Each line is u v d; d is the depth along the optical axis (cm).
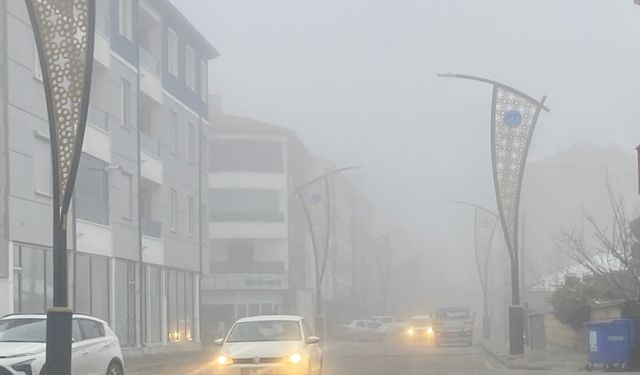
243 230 6166
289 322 1761
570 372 2077
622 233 2880
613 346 2030
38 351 1363
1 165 2414
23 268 2525
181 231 4122
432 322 4638
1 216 2400
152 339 3678
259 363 1581
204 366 2694
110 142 3222
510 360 2538
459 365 2611
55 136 1452
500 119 2597
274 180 6291
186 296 4225
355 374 2244
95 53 3045
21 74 2547
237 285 6162
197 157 4412
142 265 3562
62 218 1431
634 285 2462
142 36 3875
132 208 3444
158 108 3841
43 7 1464
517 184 2602
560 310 3069
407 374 2234
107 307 3173
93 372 1476
